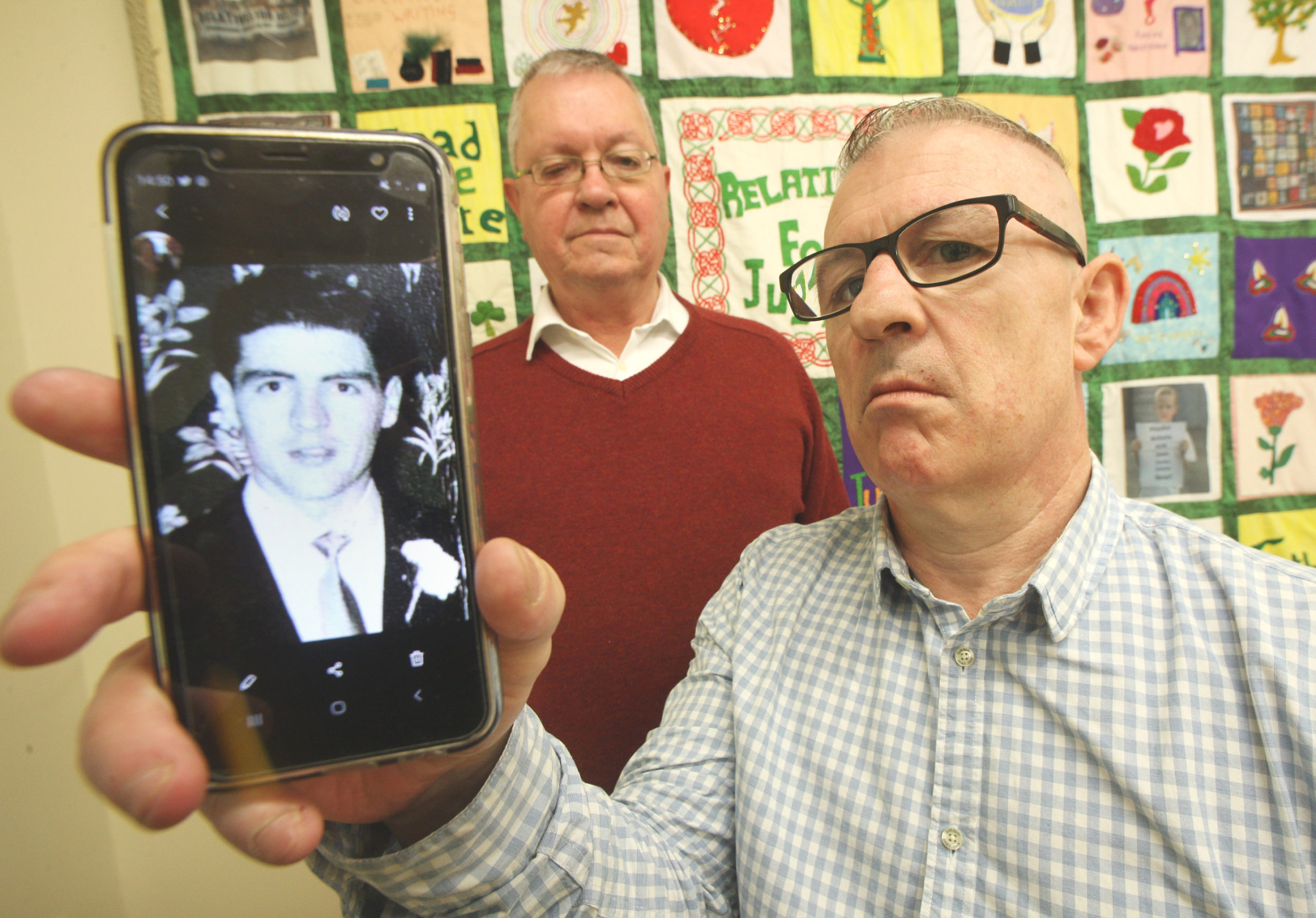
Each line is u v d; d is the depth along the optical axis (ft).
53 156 3.38
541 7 3.86
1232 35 4.30
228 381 1.16
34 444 3.20
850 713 1.86
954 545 1.83
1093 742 1.52
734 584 2.39
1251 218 4.38
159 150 1.14
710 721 2.08
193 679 1.09
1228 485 4.41
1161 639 1.59
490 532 3.12
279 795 1.10
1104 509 1.80
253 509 1.15
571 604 3.02
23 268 3.29
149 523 1.08
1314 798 1.34
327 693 1.15
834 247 1.85
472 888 1.36
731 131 4.02
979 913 1.54
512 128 3.39
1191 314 4.36
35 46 3.33
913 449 1.67
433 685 1.19
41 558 3.17
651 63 3.95
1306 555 4.44
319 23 3.72
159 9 3.54
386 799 1.27
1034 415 1.67
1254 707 1.44
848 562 2.17
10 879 2.66
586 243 3.14
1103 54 4.24
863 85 4.09
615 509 3.08
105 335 3.54
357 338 1.22
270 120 3.69
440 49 3.82
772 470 3.24
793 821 1.79
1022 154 1.73
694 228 4.04
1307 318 4.43
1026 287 1.64
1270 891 1.33
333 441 1.20
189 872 3.67
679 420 3.21
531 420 3.23
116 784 0.91
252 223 1.18
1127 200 4.29
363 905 1.45
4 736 2.70
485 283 3.97
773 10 4.00
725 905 1.88
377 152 1.24
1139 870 1.41
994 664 1.69
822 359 4.16
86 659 3.36
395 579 1.20
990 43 4.14
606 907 1.52
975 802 1.60
